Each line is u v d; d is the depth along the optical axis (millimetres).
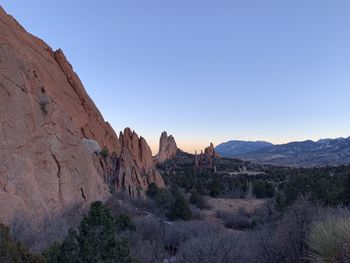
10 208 20172
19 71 26641
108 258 8844
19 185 21906
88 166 34781
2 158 21359
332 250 5008
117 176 55688
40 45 67312
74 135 33594
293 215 9953
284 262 9820
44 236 15602
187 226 27578
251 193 82625
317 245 5270
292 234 9719
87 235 8945
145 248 15797
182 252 12125
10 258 7410
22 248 7883
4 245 7551
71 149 31844
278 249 10102
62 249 8672
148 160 89438
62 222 20406
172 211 42969
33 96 28031
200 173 127000
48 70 60844
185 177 94125
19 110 24734
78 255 8641
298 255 9227
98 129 67938
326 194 35562
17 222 17531
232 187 89188
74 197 29203
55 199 26047
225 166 166500
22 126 24469
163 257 14711
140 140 90500
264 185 84250
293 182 42125
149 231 25203
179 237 23047
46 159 26484
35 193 22969
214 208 62156
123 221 23219
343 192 34688
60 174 27891
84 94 70375
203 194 79875
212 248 10898
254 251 11250
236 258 10977
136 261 9898
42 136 26938
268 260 10148
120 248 9227
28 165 23672
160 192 53594
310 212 9805
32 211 21828
